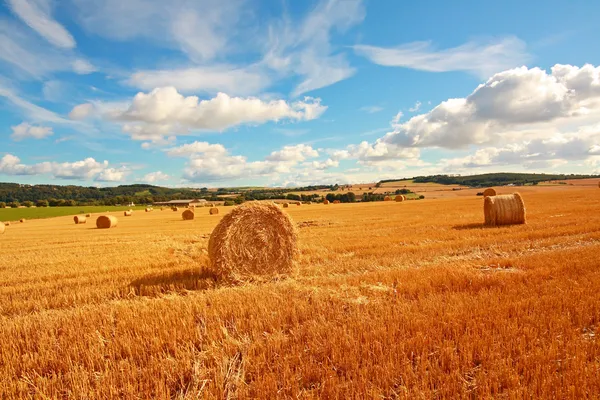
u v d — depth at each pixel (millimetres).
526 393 3469
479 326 4918
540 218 19297
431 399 3566
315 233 18406
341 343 4625
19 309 7504
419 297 6227
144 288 8398
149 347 4926
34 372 4461
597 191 51719
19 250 17062
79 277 9961
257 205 9773
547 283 6672
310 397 3625
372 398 3582
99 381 4191
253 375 4191
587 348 4230
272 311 5957
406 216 27406
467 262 9398
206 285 8969
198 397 3814
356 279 7910
